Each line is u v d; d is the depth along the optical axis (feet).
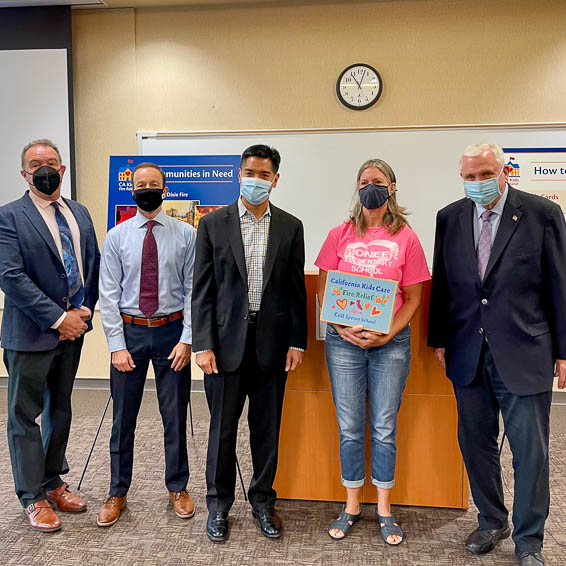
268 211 6.75
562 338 5.95
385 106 13.75
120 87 14.40
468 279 6.22
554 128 13.38
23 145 14.39
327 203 14.08
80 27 14.34
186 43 14.16
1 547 6.75
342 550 6.66
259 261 6.62
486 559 6.44
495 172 5.85
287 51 13.89
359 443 6.95
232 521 7.34
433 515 7.55
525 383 5.92
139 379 7.31
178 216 13.60
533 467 6.04
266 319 6.59
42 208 7.19
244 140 14.17
